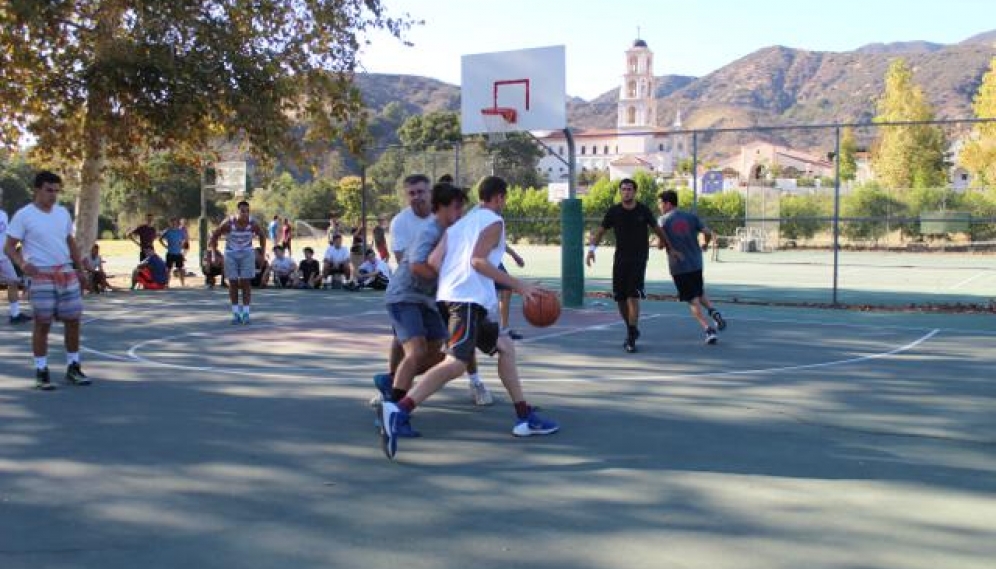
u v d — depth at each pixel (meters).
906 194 35.19
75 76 18.64
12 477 5.45
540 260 30.12
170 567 4.07
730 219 17.03
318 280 19.95
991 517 4.72
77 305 8.26
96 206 21.47
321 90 20.92
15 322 13.55
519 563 4.12
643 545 4.34
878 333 11.91
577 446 6.16
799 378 8.63
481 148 27.66
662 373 8.95
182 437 6.41
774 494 5.11
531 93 15.83
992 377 8.65
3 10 17.97
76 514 4.79
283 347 10.84
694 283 10.90
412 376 6.40
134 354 10.30
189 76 18.14
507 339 6.48
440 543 4.37
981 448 6.10
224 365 9.53
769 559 4.15
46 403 7.55
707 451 6.02
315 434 6.50
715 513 4.80
